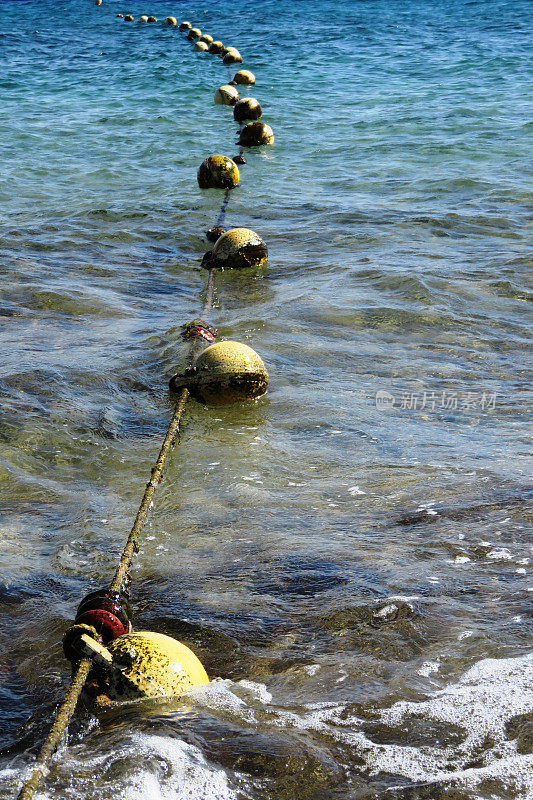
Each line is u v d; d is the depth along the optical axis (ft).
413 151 56.34
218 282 33.37
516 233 38.52
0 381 22.80
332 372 24.11
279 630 12.42
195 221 42.22
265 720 10.20
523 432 19.86
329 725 10.06
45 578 14.12
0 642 12.38
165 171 53.57
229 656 11.86
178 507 16.71
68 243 38.29
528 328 27.58
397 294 30.73
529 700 10.23
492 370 24.21
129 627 12.24
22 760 9.72
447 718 10.05
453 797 8.76
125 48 106.52
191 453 19.24
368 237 38.58
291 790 8.96
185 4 147.23
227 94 75.72
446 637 11.91
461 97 74.02
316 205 44.73
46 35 116.67
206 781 9.02
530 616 12.24
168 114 71.97
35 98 79.15
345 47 103.09
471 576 13.57
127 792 8.80
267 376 22.27
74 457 19.02
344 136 62.08
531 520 15.34
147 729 9.96
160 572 14.28
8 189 48.57
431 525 15.40
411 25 118.11
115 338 26.86
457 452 18.76
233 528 15.72
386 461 18.43
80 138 63.10
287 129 65.05
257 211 43.96
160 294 31.91
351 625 12.39
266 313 28.96
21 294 31.01
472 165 51.83
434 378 23.63
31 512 16.52
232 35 114.01
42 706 10.85
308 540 15.10
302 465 18.43
